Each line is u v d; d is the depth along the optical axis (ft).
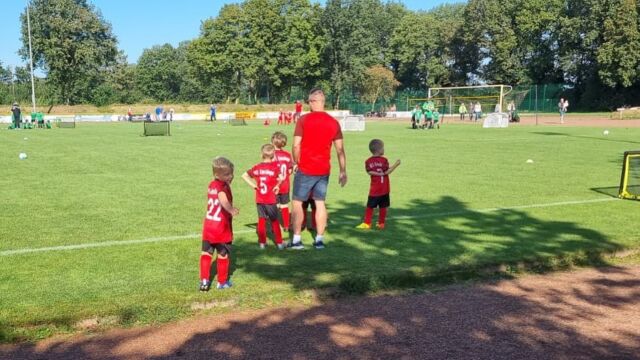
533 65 244.83
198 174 46.57
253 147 73.46
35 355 13.85
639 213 29.66
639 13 204.33
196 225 27.30
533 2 236.43
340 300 17.48
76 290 17.56
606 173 46.26
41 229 26.37
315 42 258.37
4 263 20.58
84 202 33.63
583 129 112.47
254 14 244.83
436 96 199.52
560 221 27.78
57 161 56.70
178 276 19.08
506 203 33.04
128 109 223.10
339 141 22.71
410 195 36.09
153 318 15.92
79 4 251.19
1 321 15.06
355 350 13.94
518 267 20.62
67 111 216.13
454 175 45.55
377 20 297.33
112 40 259.39
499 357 13.58
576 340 14.61
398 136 94.53
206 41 250.57
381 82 247.09
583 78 234.99
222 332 15.10
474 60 268.21
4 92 260.21
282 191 26.17
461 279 19.56
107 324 15.58
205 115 209.87
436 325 15.52
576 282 19.48
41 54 240.32
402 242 23.73
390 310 16.65
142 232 25.76
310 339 14.61
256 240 24.52
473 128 120.67
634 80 209.46
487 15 244.63
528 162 54.34
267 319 15.96
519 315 16.31
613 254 22.53
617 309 16.87
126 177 44.73
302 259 21.18
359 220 28.76
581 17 228.22
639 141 80.07
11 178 44.11
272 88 269.03
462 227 26.63
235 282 18.45
